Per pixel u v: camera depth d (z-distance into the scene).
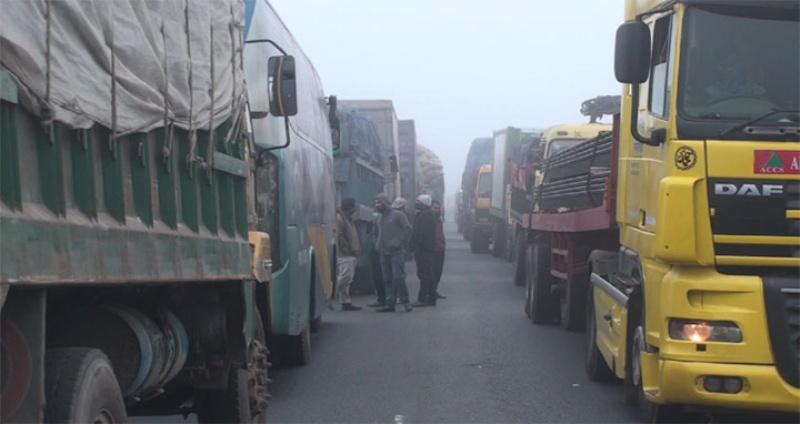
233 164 7.36
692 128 7.41
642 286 8.33
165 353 6.21
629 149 9.18
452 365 12.30
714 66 7.55
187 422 9.27
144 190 5.37
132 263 5.00
